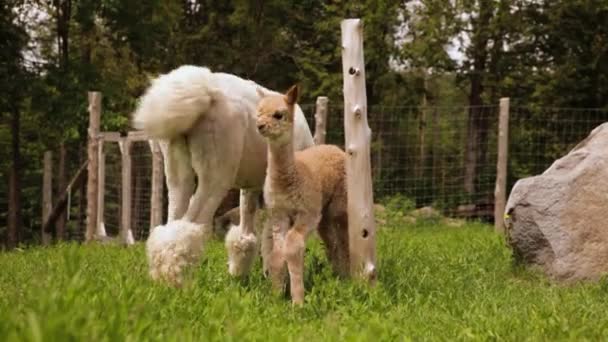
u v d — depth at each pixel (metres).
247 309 4.85
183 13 25.92
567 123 21.61
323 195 6.57
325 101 12.33
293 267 5.85
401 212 16.11
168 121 6.10
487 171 22.31
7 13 20.91
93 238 13.83
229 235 7.00
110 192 20.17
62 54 21.20
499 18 23.05
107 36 22.31
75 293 3.56
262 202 7.22
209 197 6.34
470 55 24.48
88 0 20.02
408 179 18.48
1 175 26.17
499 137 13.62
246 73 25.06
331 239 6.94
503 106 13.57
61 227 20.11
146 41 21.39
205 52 25.00
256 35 25.05
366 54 24.03
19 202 21.42
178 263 5.69
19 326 3.09
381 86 25.59
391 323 4.71
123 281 4.61
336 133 20.97
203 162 6.29
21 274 7.18
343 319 5.12
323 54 26.02
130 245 11.38
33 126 24.61
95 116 13.89
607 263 7.45
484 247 9.60
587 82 22.94
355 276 6.58
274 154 5.90
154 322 3.76
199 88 6.15
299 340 3.84
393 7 23.70
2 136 26.00
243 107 6.54
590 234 7.53
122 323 3.40
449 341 4.49
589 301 6.15
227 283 6.41
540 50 24.41
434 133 21.47
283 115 5.84
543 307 5.48
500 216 13.63
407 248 9.16
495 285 7.12
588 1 22.11
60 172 21.34
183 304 4.65
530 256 7.85
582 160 7.78
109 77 21.34
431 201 20.23
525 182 7.93
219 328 3.98
